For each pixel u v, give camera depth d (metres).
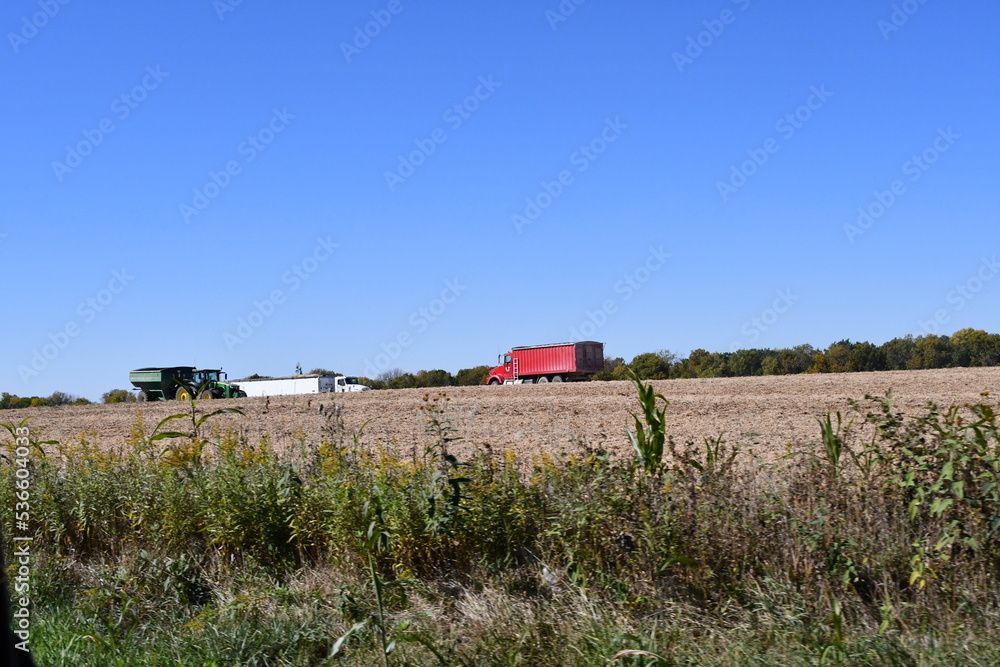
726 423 20.61
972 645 4.96
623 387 38.53
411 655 5.28
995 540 5.79
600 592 6.06
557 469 7.37
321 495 7.50
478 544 6.80
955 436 6.30
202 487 7.96
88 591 6.87
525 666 5.04
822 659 4.77
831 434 6.64
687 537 6.19
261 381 69.44
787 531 6.17
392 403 33.00
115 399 61.22
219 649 5.50
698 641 5.30
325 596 6.54
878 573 5.89
